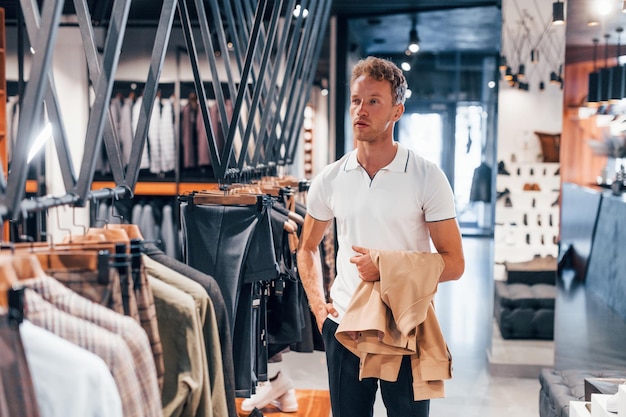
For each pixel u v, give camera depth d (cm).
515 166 565
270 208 283
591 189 931
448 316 762
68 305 145
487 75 1337
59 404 125
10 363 116
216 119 711
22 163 153
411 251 247
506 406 481
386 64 242
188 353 184
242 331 275
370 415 259
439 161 1453
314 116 805
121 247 168
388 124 245
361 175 252
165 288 186
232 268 265
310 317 369
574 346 651
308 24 515
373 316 234
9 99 714
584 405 279
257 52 509
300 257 273
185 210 271
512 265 564
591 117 1034
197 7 350
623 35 886
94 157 188
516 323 560
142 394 147
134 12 690
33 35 169
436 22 868
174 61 711
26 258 135
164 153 710
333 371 257
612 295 788
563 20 546
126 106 707
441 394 243
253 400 407
